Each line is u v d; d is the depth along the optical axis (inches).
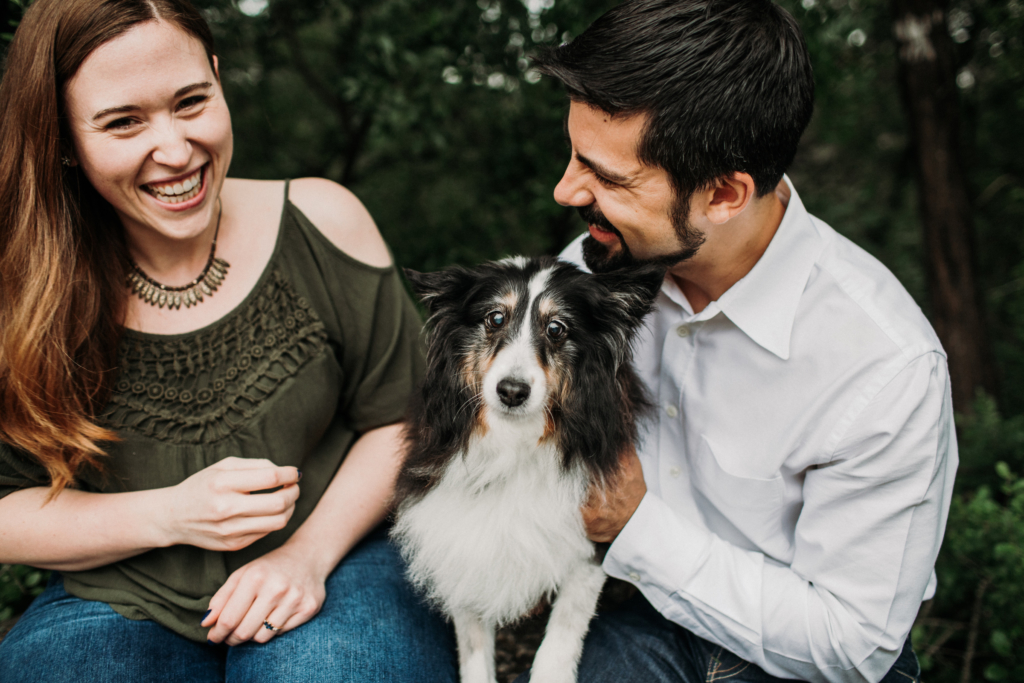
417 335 87.0
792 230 67.8
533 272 80.8
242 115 199.6
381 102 140.3
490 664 81.4
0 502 69.6
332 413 79.4
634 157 61.5
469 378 78.5
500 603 76.8
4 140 61.9
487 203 164.2
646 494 72.8
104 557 68.2
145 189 65.3
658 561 69.9
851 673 66.9
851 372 63.6
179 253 71.0
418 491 79.0
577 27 127.9
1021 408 189.2
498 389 73.4
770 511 72.4
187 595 71.4
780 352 66.9
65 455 67.9
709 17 57.6
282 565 70.9
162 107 62.6
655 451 82.4
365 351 81.8
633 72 57.9
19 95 60.3
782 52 60.0
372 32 140.0
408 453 80.6
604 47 59.6
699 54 57.3
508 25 138.3
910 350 61.2
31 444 65.4
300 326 75.2
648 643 77.3
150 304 71.8
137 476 71.4
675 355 76.2
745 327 68.3
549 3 131.4
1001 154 249.9
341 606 73.3
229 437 72.1
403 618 75.3
